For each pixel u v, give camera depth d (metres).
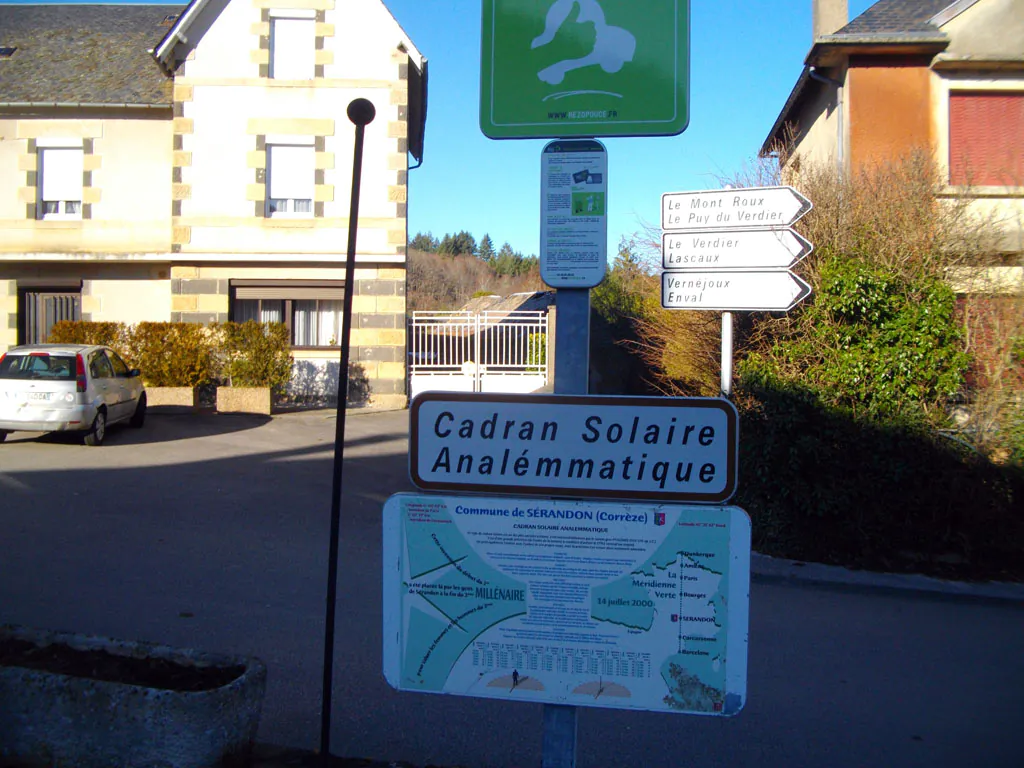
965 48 11.97
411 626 2.93
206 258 18.30
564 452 2.88
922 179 9.99
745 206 6.79
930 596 7.16
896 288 8.16
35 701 3.65
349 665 5.14
